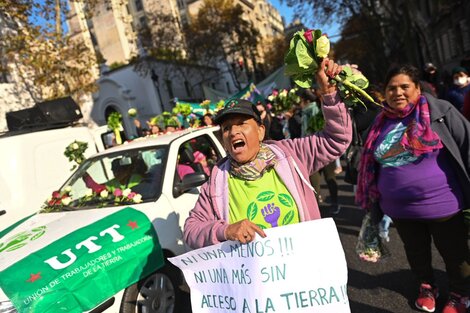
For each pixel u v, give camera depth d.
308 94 5.16
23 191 4.59
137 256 2.70
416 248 2.66
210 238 1.63
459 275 2.51
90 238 2.60
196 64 28.19
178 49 26.67
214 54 28.75
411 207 2.44
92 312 2.37
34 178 4.75
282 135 6.54
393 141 2.44
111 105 20.30
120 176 3.62
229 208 1.72
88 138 5.86
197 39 26.67
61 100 6.91
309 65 1.48
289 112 7.23
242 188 1.72
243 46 31.33
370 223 2.66
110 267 2.52
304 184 1.71
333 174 5.15
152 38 25.09
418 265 2.72
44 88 12.26
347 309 1.56
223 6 27.83
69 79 12.13
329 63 1.49
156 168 3.48
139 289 2.75
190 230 1.75
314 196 1.76
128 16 40.47
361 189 2.70
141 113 23.33
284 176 1.68
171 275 3.03
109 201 3.27
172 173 3.43
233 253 1.67
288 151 1.74
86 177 3.77
